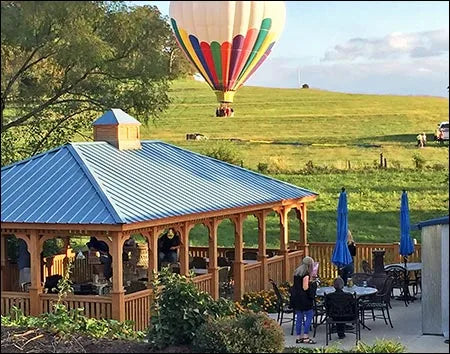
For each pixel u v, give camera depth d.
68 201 17.41
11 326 14.98
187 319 12.80
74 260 22.48
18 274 20.64
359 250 25.22
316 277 19.48
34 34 26.23
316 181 43.62
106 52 28.92
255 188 22.67
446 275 15.09
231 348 12.23
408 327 17.36
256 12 24.69
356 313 16.00
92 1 18.20
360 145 49.50
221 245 35.41
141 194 18.53
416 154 46.09
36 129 31.08
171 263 21.58
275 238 36.12
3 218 17.12
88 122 31.67
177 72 31.83
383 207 39.59
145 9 30.42
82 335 14.18
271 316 19.25
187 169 22.00
